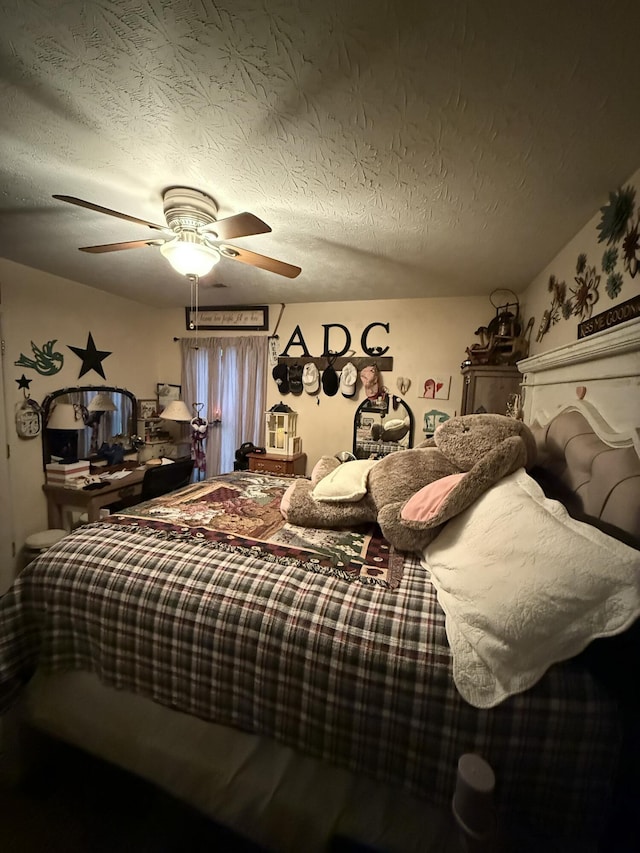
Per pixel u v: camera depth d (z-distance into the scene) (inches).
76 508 107.4
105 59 34.0
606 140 42.3
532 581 31.8
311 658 35.1
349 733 33.8
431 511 45.7
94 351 120.7
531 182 51.4
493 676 30.5
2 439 96.0
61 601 45.2
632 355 40.8
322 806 34.1
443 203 58.2
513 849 28.9
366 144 44.9
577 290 65.6
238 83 36.2
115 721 41.9
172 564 44.8
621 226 50.2
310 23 30.0
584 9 27.8
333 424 132.2
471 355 103.3
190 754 38.9
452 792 30.7
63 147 46.9
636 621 28.6
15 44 32.6
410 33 30.5
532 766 29.1
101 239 78.6
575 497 46.3
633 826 27.0
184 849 40.9
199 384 144.6
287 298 126.2
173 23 30.3
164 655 40.7
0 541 96.1
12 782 46.2
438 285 104.1
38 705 44.3
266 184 54.4
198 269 65.1
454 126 41.3
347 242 75.2
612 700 28.9
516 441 45.7
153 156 48.4
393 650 33.5
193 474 146.9
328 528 59.2
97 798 46.0
